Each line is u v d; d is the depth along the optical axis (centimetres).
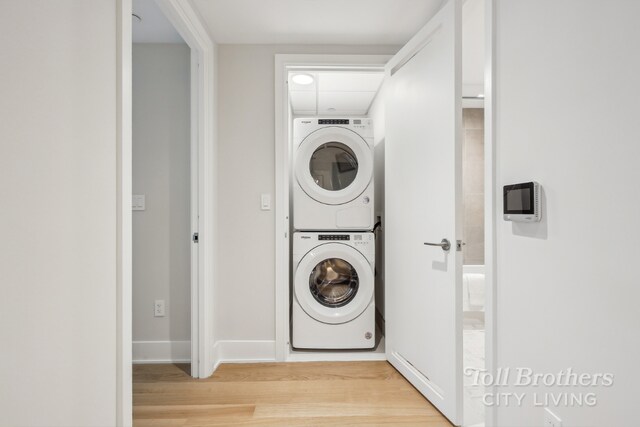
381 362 213
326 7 178
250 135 217
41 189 69
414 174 181
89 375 84
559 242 86
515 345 104
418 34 176
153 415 154
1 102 61
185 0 157
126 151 98
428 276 167
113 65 94
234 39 210
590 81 76
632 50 66
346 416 153
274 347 216
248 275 217
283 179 217
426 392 167
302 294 227
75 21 79
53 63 72
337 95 297
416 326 179
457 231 147
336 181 247
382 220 267
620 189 69
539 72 93
